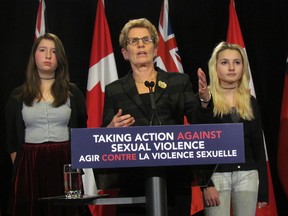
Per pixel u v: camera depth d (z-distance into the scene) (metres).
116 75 4.38
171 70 4.39
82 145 1.85
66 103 3.43
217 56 3.30
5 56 4.57
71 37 4.66
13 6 4.62
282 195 4.61
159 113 2.71
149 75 2.85
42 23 4.38
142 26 2.85
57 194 3.28
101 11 4.48
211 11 4.74
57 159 3.32
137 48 2.80
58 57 3.46
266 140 4.64
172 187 2.21
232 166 3.11
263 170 3.19
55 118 3.37
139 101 2.73
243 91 3.26
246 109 3.20
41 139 3.33
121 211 2.75
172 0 4.75
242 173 3.12
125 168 2.02
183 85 2.80
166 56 4.43
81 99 3.55
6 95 4.54
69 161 3.35
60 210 3.32
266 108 4.68
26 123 3.36
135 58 2.80
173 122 2.75
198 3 4.73
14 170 3.36
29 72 3.44
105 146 1.85
